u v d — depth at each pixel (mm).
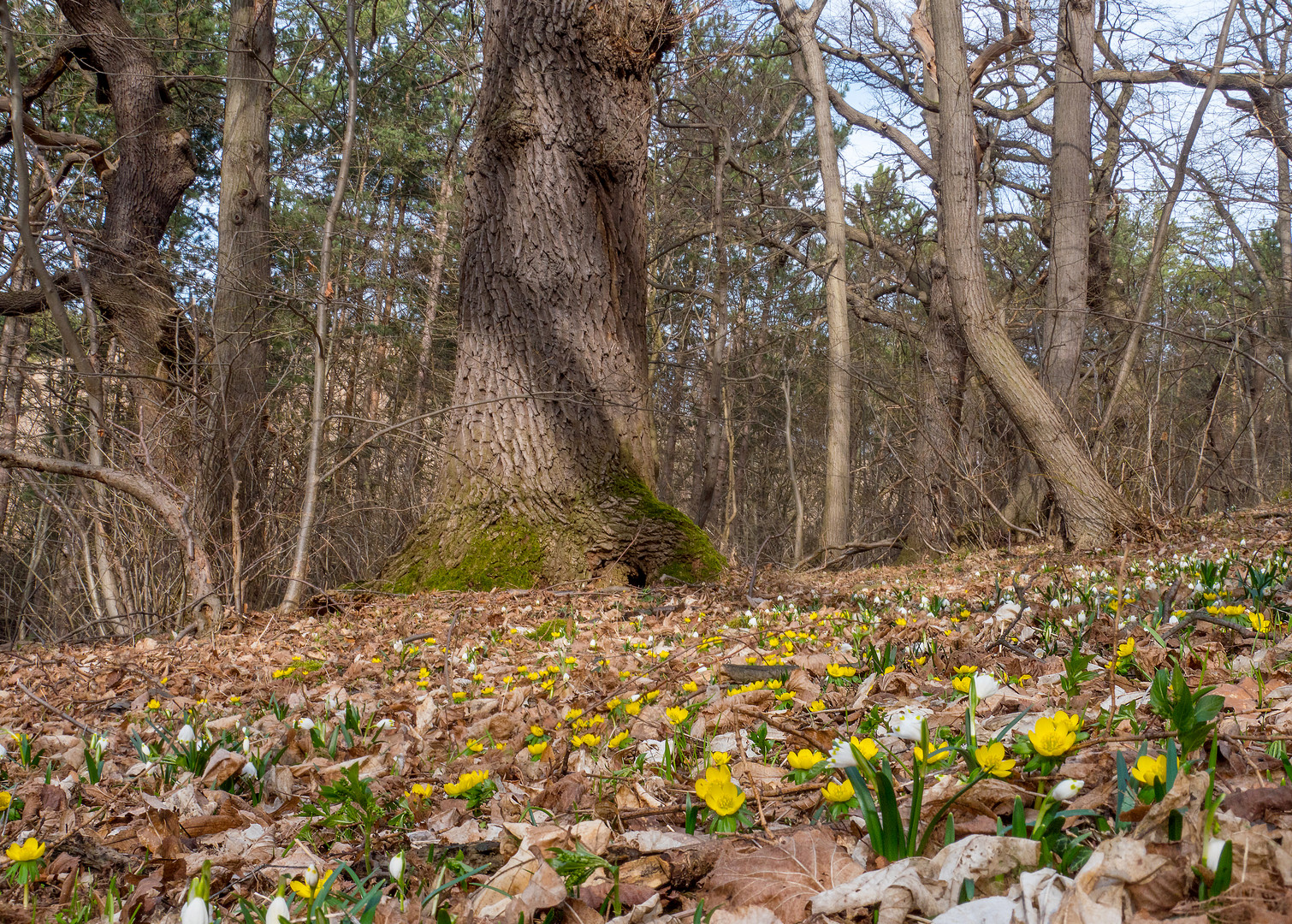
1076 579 6305
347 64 9172
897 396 19547
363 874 1970
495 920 1532
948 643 3990
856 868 1482
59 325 8672
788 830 1745
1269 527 9680
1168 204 13117
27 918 1860
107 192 14062
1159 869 1158
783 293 27203
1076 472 10234
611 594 8398
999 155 20875
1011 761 1517
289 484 11422
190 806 2605
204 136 22031
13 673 6332
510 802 2381
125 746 3811
